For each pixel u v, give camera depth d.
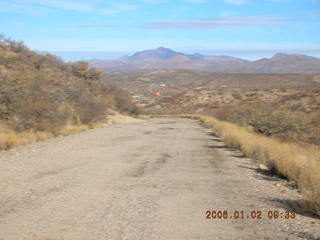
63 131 25.52
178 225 6.39
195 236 5.84
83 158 14.48
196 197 8.53
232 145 20.45
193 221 6.65
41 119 23.72
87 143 20.23
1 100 21.41
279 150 13.86
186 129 35.81
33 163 12.89
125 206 7.55
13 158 13.95
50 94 27.25
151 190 9.15
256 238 5.78
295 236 5.90
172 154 16.62
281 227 6.40
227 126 28.73
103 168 12.27
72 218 6.64
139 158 14.99
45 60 38.16
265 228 6.33
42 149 16.95
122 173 11.48
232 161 14.89
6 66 26.34
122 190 9.07
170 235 5.86
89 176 10.79
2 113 21.30
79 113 33.41
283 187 10.06
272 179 11.32
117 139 23.20
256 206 7.88
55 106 27.16
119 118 49.72
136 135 26.83
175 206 7.66
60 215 6.82
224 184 10.20
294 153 13.12
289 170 11.26
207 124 44.84
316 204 7.34
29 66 29.83
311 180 9.30
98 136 24.94
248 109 33.62
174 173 11.75
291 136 20.06
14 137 18.50
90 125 33.88
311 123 20.31
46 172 11.24
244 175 11.77
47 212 7.00
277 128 21.52
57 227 6.12
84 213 6.98
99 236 5.72
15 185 9.31
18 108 21.91
